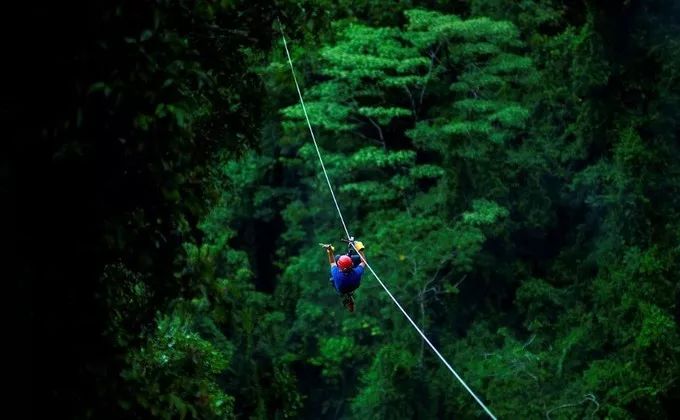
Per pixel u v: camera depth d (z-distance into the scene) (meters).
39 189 9.24
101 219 9.57
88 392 9.59
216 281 11.03
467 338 30.30
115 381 9.67
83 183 9.42
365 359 31.70
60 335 9.47
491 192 30.27
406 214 30.78
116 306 10.23
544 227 31.38
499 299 31.34
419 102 33.44
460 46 29.69
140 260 9.85
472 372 28.69
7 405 9.21
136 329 10.68
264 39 12.34
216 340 25.17
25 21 8.88
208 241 29.52
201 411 10.72
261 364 29.48
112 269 10.21
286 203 36.19
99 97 9.13
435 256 28.88
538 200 31.33
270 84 30.70
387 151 31.92
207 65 11.80
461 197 30.50
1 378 9.16
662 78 29.38
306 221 34.72
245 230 36.41
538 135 31.53
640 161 28.56
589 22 29.75
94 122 9.21
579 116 30.39
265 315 30.50
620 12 29.42
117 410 9.78
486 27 29.14
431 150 32.56
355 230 32.16
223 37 11.90
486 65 31.09
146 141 9.22
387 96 32.12
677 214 28.95
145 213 10.06
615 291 28.39
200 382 10.89
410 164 31.58
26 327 9.19
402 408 28.47
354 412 30.23
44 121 9.00
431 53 30.70
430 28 29.39
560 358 27.95
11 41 8.94
